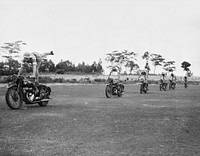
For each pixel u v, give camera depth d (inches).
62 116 345.7
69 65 4015.8
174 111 417.7
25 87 419.5
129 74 3248.0
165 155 189.3
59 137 235.3
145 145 213.9
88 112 387.5
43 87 447.5
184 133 258.8
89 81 2082.9
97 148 203.9
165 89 1154.0
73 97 669.3
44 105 462.0
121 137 239.3
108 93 682.8
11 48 1958.7
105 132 257.3
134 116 358.0
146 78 928.3
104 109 427.5
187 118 348.2
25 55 434.9
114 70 717.9
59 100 580.1
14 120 312.5
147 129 274.2
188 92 997.8
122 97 706.8
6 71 1934.1
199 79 3144.7
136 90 1117.1
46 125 285.3
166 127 286.2
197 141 229.3
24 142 218.1
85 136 240.4
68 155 186.4
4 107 438.9
